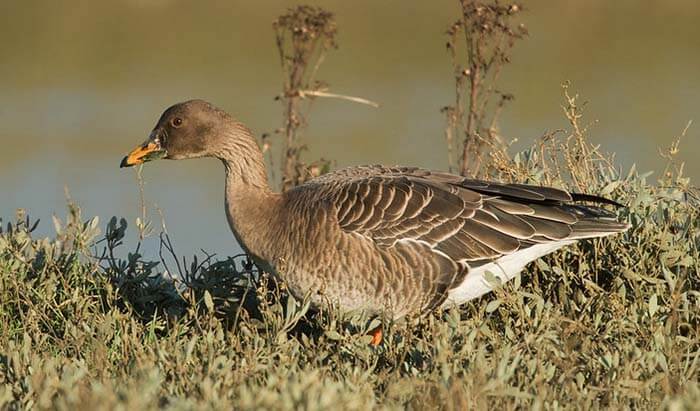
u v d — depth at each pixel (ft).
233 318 41.24
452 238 39.37
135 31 117.39
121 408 26.91
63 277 41.06
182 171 85.30
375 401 30.99
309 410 27.32
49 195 77.61
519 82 99.81
